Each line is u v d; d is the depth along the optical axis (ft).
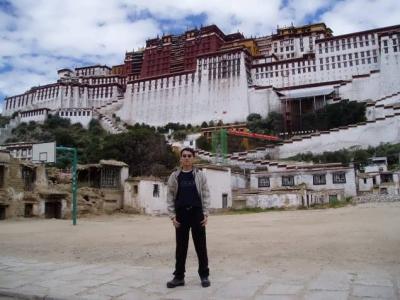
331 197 159.43
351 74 389.80
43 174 120.98
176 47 504.43
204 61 410.52
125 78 524.93
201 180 25.18
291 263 31.19
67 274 28.50
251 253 37.09
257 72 420.36
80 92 490.08
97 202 127.75
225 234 55.21
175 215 24.73
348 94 355.97
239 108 378.94
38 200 114.62
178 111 409.49
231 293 21.84
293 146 282.77
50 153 101.14
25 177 115.44
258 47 508.94
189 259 34.88
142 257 36.96
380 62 356.79
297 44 466.70
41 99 495.82
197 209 24.57
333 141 272.51
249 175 183.83
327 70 399.03
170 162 203.00
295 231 55.93
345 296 20.26
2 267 32.04
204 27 493.77
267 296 20.94
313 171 168.14
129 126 419.13
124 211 131.54
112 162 138.21
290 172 171.42
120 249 42.98
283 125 349.20
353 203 142.82
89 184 138.41
